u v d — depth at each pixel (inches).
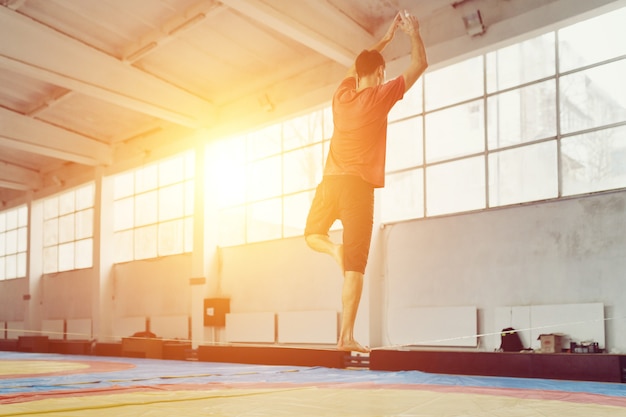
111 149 896.3
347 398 240.2
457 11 506.0
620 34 541.3
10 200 1147.3
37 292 1048.8
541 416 183.5
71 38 592.4
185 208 813.9
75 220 1013.2
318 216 131.9
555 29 455.8
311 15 513.3
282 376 399.5
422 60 137.9
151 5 550.9
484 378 373.4
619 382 337.7
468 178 715.4
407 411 196.7
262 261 685.3
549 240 468.4
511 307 475.8
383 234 573.9
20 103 780.0
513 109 821.9
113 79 629.6
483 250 505.4
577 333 437.7
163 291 814.5
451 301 518.3
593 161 644.7
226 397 246.7
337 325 593.9
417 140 653.9
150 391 278.5
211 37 598.5
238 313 698.2
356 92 136.3
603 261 439.2
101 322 869.2
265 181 716.7
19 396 251.3
